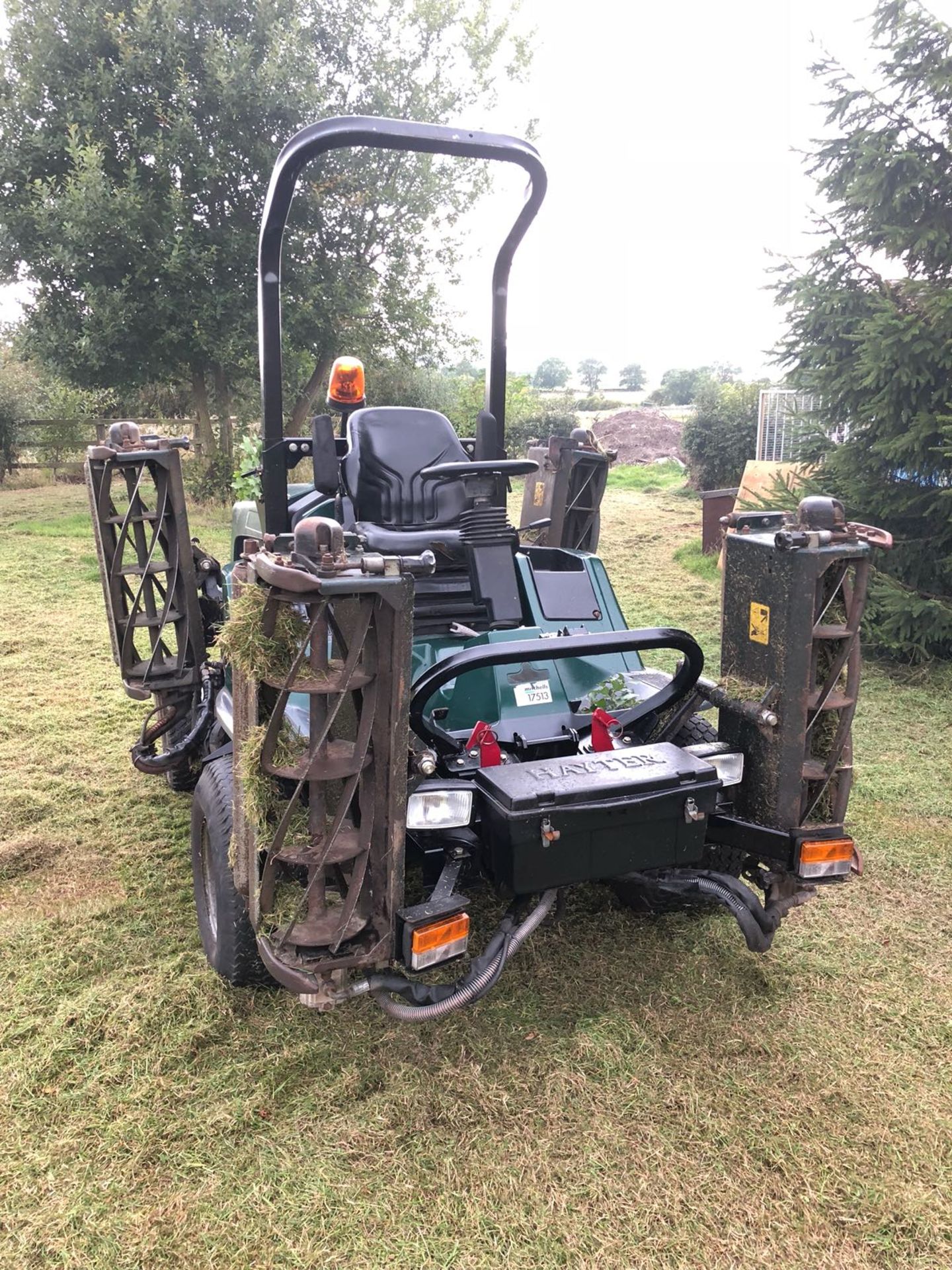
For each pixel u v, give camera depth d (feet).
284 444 10.66
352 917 6.57
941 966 9.29
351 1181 6.61
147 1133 6.99
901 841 11.93
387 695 6.32
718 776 7.78
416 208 40.32
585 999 8.66
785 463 25.35
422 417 11.90
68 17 34.86
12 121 35.42
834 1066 7.80
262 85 34.73
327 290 37.91
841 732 7.84
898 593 18.34
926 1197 6.53
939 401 18.20
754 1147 6.93
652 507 44.91
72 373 37.37
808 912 10.28
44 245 34.91
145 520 11.18
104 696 17.12
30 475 49.11
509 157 9.41
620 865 7.58
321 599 5.98
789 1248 6.15
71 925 9.79
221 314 35.58
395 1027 8.23
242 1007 8.46
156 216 34.94
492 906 10.23
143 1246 6.10
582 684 9.72
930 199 18.51
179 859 11.30
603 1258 6.04
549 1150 6.88
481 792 7.42
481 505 10.22
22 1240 6.13
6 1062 7.68
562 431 61.05
